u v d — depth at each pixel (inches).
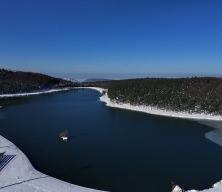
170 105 2775.6
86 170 1226.0
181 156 1427.2
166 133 1926.7
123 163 1316.4
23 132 1903.3
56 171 1206.9
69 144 1622.8
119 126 2143.2
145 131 1988.2
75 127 2092.8
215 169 1254.3
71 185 1010.1
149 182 1111.0
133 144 1641.2
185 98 2763.3
